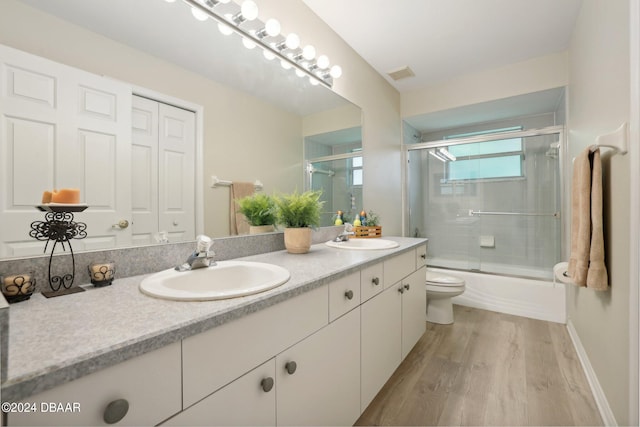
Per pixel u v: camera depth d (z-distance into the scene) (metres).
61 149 0.90
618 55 1.22
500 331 2.33
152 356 0.57
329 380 1.09
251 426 0.77
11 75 0.80
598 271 1.32
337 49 2.19
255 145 1.57
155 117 1.15
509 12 1.96
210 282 1.08
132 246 1.06
